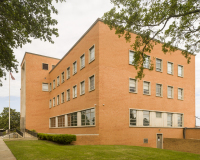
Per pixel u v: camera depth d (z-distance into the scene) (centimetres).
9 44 1291
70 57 2828
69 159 987
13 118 7388
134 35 2245
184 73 2791
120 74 2067
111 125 1902
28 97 3716
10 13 1021
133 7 1073
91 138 1788
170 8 974
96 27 2066
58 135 1719
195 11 966
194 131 2444
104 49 2006
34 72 3859
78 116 2378
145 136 2150
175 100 2598
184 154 1225
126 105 2053
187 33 1116
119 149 1373
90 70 2134
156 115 2347
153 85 2367
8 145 1575
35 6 1088
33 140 2161
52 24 1188
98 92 1902
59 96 3216
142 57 1258
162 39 1148
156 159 1034
